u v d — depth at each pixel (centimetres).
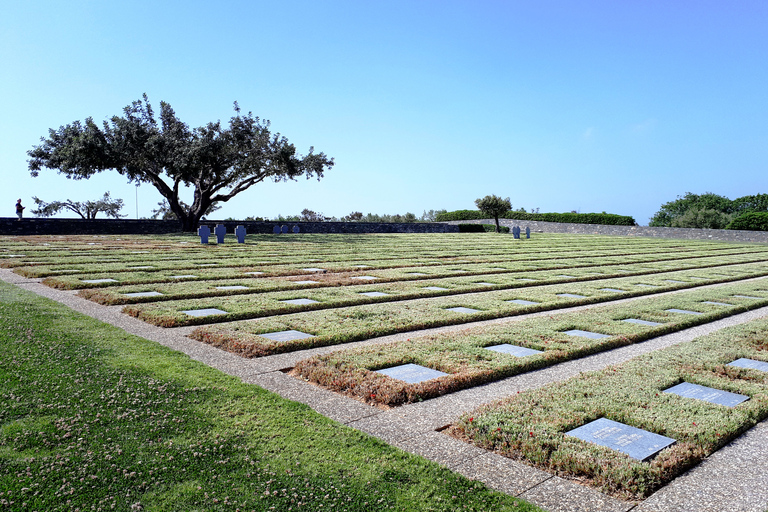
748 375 627
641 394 549
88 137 3153
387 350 713
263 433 445
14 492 341
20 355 631
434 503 347
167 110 3734
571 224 5572
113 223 3738
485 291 1398
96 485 355
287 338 787
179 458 395
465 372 614
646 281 1664
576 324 916
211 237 3434
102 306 1024
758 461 424
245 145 3694
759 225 4572
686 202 7469
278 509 335
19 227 3372
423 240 3759
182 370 611
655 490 377
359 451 419
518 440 434
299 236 3928
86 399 503
